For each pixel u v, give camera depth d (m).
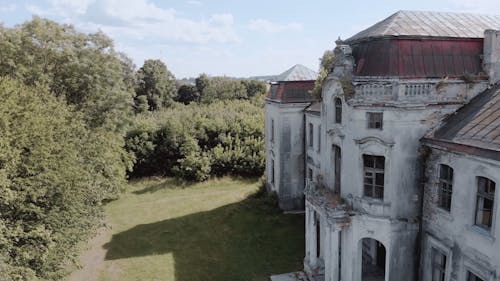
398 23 17.42
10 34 25.16
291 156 29.70
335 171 19.25
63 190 17.52
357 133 16.62
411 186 16.11
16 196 15.15
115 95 30.12
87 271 22.17
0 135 15.36
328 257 18.16
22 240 16.06
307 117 28.36
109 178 30.73
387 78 15.89
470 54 16.75
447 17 18.72
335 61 18.03
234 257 23.36
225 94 82.31
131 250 25.02
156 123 46.44
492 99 14.95
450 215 14.41
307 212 20.67
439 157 14.91
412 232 16.42
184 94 83.31
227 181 41.16
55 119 18.95
